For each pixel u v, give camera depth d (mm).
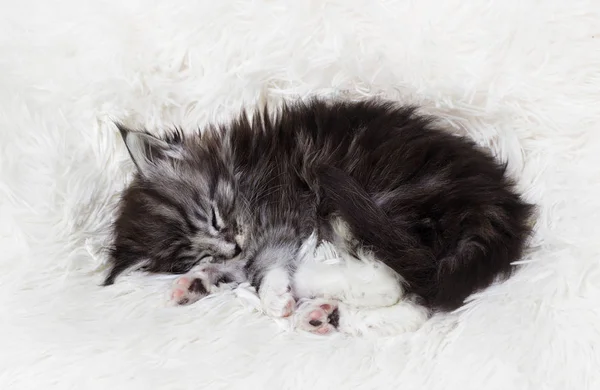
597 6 721
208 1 759
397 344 659
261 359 649
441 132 712
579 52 724
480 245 668
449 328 663
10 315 678
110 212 757
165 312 681
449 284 666
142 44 766
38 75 754
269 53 764
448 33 738
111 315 679
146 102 771
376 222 675
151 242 723
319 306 673
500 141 739
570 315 655
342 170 694
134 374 645
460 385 636
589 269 667
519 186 722
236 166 726
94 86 758
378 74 754
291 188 713
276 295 686
